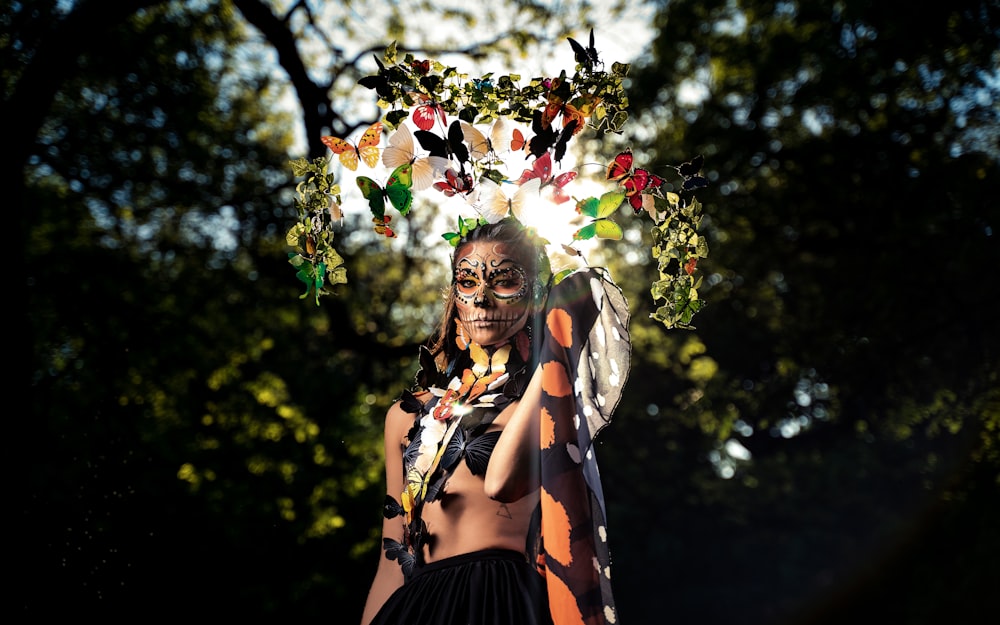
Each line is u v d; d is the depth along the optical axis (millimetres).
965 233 15898
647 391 23078
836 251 17750
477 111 2168
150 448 13664
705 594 33438
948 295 16203
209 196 14680
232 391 16828
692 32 19172
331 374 18594
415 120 2209
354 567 18312
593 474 1847
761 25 18656
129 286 14273
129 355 13992
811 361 18344
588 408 1884
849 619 22141
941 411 17609
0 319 7820
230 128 15055
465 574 1903
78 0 10250
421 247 15320
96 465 7555
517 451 1904
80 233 14016
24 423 7703
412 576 1997
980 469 16203
